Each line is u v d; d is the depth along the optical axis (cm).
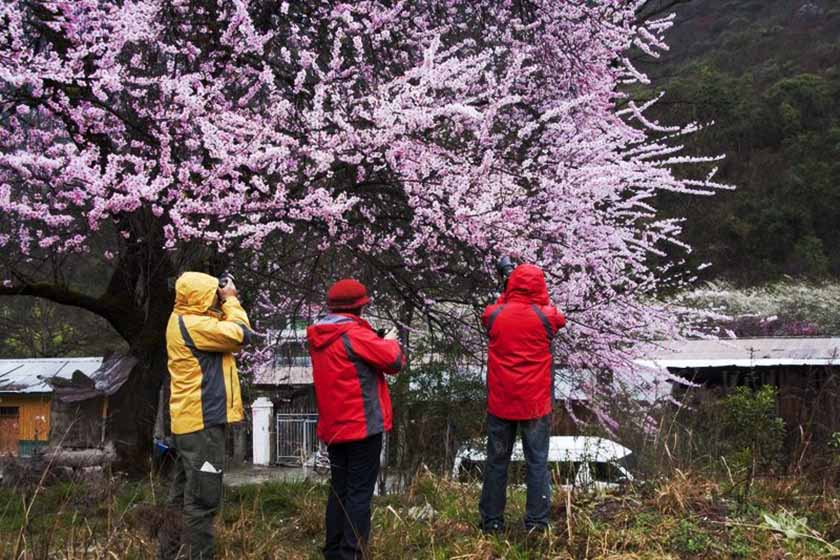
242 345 382
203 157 665
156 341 791
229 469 1446
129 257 735
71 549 393
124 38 602
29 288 761
